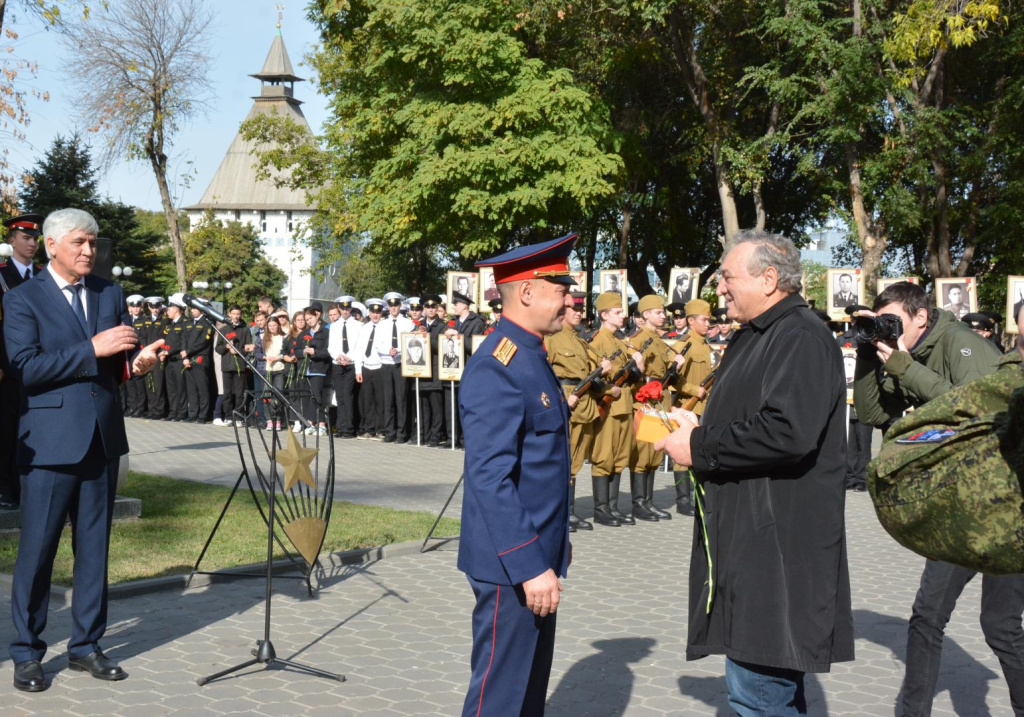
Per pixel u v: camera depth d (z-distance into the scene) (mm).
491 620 3410
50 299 5324
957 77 25047
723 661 5750
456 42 24250
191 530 8766
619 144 25688
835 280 16250
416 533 9023
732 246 3637
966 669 5773
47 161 54250
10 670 5309
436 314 17562
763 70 22797
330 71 33688
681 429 3615
